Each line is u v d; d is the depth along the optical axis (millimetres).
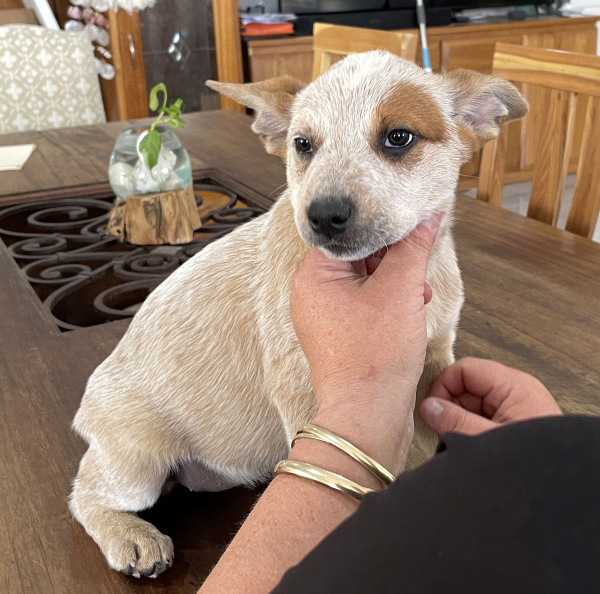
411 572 278
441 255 1014
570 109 1688
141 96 4223
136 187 1720
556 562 264
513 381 800
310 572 301
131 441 1022
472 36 4539
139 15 4039
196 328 1056
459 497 305
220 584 444
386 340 622
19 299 1412
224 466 1105
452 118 1045
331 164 913
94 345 1249
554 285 1355
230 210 1872
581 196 1687
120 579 802
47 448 1003
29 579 796
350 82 965
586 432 324
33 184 2096
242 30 4309
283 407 964
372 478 524
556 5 5172
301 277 710
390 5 4500
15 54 3350
